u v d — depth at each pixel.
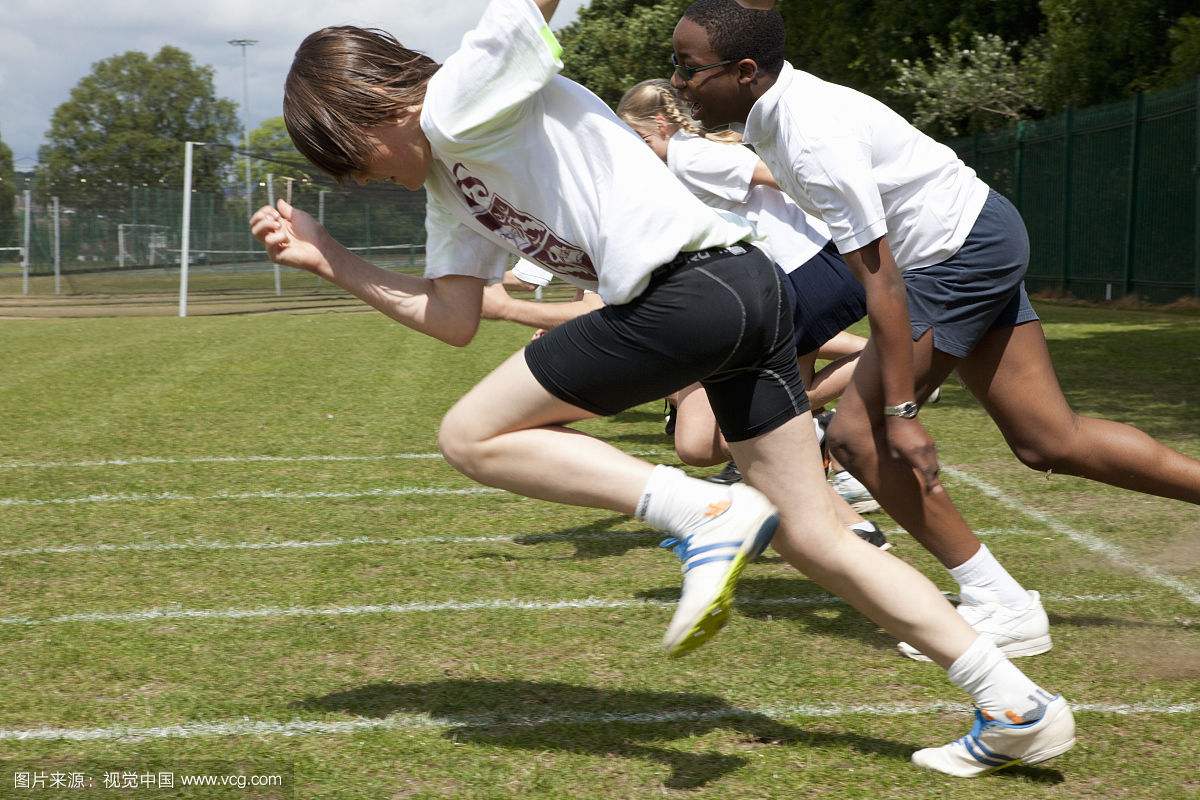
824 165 2.96
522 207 2.54
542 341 2.57
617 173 2.45
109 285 31.09
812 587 4.39
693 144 4.47
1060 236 23.11
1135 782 2.69
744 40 3.01
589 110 2.49
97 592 4.32
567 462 2.53
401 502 5.93
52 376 11.83
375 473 6.71
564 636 3.79
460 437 2.61
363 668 3.50
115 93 99.94
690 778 2.72
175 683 3.38
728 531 2.42
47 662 3.56
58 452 7.42
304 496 6.07
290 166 26.52
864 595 2.64
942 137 28.42
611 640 3.74
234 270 30.19
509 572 4.59
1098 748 2.87
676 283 2.44
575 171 2.48
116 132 99.38
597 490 2.52
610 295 2.45
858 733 2.98
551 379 2.53
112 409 9.45
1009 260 3.38
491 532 5.29
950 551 3.53
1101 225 21.56
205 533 5.26
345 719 3.10
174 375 11.91
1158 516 5.46
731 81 3.05
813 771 2.76
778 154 3.07
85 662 3.56
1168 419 8.32
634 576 4.52
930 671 3.43
